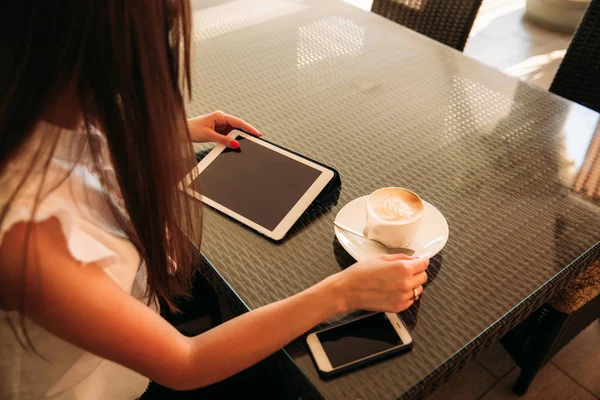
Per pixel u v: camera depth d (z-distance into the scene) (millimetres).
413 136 1043
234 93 1145
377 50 1312
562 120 1101
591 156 1007
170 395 911
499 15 3455
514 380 1542
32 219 538
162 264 796
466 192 917
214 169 938
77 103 607
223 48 1296
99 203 699
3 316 643
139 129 638
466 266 792
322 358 671
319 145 1014
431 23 1600
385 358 680
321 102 1129
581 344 1634
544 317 1290
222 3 1488
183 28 636
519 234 844
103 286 591
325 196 898
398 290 707
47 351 692
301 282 769
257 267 788
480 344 711
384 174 951
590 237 844
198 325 1019
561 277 788
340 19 1431
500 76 1233
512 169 969
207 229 843
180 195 804
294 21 1418
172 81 674
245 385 923
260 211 862
